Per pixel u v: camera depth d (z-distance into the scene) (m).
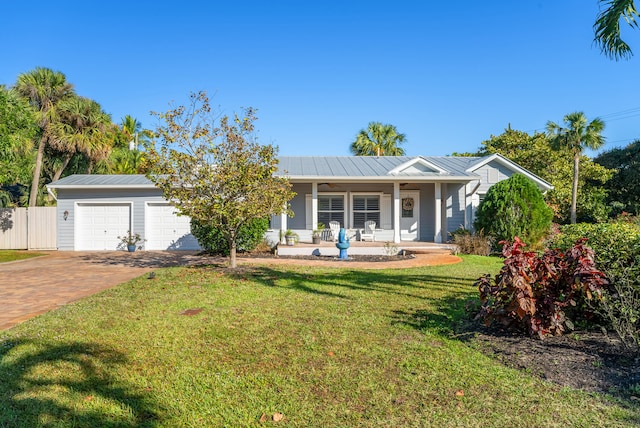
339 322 5.64
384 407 3.25
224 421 3.06
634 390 3.37
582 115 24.05
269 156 10.18
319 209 18.09
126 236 17.83
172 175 9.95
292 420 3.06
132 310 6.30
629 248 4.76
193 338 4.95
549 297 4.72
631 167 29.19
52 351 4.46
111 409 3.21
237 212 9.98
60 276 10.34
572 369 3.85
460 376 3.80
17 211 18.41
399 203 17.50
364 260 13.09
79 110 22.28
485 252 14.60
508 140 27.39
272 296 7.35
